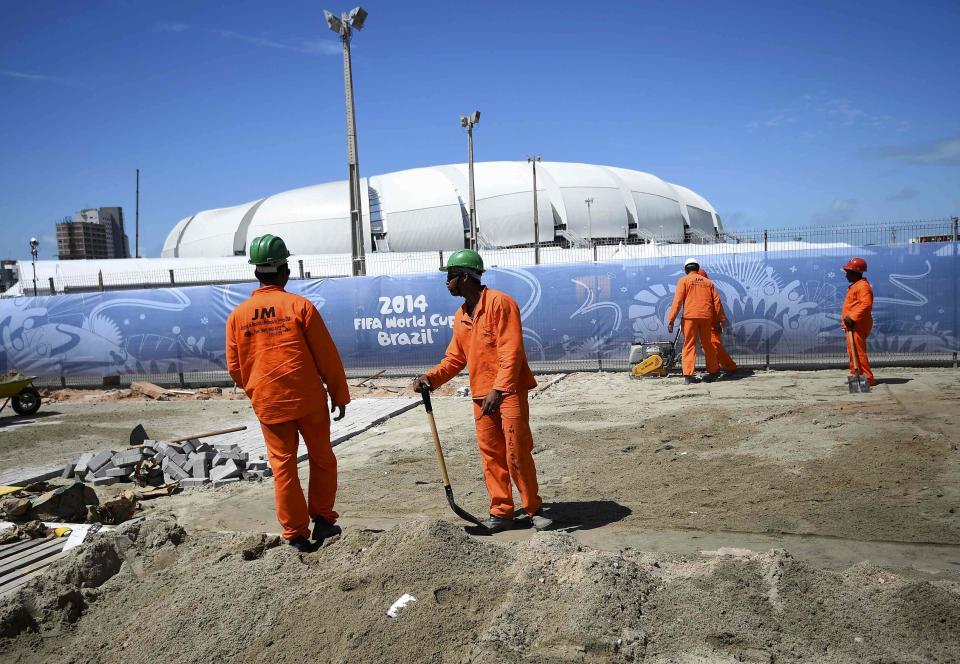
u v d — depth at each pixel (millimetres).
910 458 5793
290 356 4426
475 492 5961
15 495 6203
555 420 8953
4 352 15438
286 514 4418
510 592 3328
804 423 7406
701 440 7188
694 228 92688
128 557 4309
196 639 3344
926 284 12062
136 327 14898
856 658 2756
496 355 4750
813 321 12430
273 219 76375
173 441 7887
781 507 4887
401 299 13945
